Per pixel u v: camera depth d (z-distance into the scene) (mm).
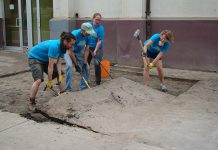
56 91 6500
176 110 5332
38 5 10852
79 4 9961
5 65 9156
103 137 4328
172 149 3979
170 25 8711
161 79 6742
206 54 8430
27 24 11234
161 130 4516
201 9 8289
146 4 8773
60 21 10023
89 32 5867
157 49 6453
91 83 7316
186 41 8602
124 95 5809
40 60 5418
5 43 11898
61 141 4199
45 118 5020
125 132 4469
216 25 8188
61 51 5281
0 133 4418
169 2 8625
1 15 11719
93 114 5023
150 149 3971
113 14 9430
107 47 9664
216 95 6250
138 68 8875
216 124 4734
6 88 6867
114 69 8844
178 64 8820
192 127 4617
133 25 8891
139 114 5133
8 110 5402
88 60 6605
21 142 4160
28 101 5949
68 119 4828
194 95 6230
